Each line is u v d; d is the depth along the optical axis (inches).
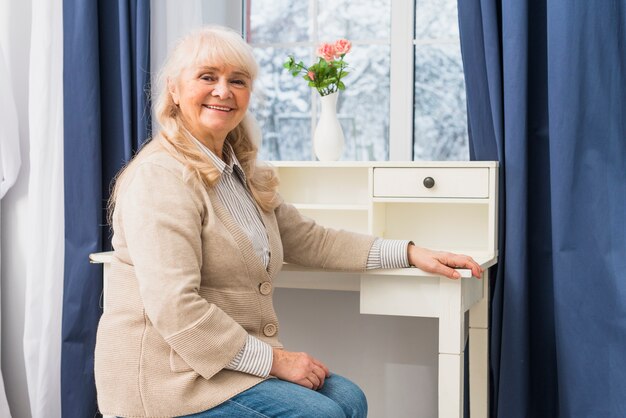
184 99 68.7
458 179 87.7
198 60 68.0
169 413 61.6
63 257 98.0
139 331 63.6
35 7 96.3
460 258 73.7
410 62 102.1
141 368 62.6
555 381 87.9
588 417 81.2
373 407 105.0
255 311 67.5
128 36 95.8
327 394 66.7
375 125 104.9
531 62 86.4
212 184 66.6
